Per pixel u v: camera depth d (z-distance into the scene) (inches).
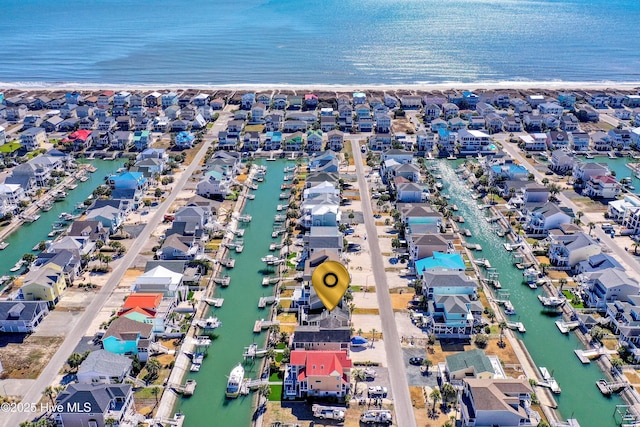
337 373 4451.3
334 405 4456.2
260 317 5654.5
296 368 4611.2
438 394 4394.7
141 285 5703.7
